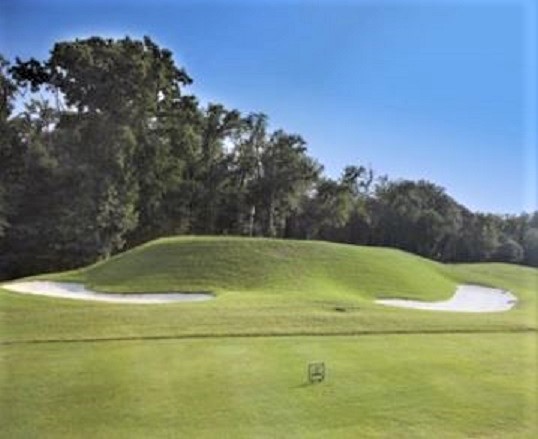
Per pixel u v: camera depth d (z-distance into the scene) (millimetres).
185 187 44938
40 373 9445
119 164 35875
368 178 52094
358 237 52625
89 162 35500
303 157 50875
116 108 36594
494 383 9672
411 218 49594
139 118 38156
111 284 24906
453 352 12000
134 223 37719
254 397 8531
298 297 20766
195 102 43094
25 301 16391
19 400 8156
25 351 11023
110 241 36281
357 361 10805
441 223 48500
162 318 14508
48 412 7789
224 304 17750
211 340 12312
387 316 16609
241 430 7395
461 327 15359
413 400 8695
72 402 8141
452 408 8414
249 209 50344
